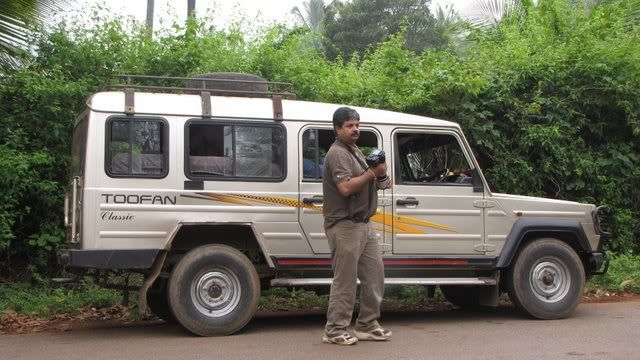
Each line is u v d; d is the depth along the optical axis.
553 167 10.85
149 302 7.62
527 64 11.09
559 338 6.54
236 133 6.96
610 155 11.38
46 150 9.16
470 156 7.64
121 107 6.68
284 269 7.00
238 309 6.71
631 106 11.02
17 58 9.58
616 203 11.22
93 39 10.27
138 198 6.59
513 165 10.77
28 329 7.36
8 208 8.77
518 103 10.75
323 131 7.22
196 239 6.96
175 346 6.24
